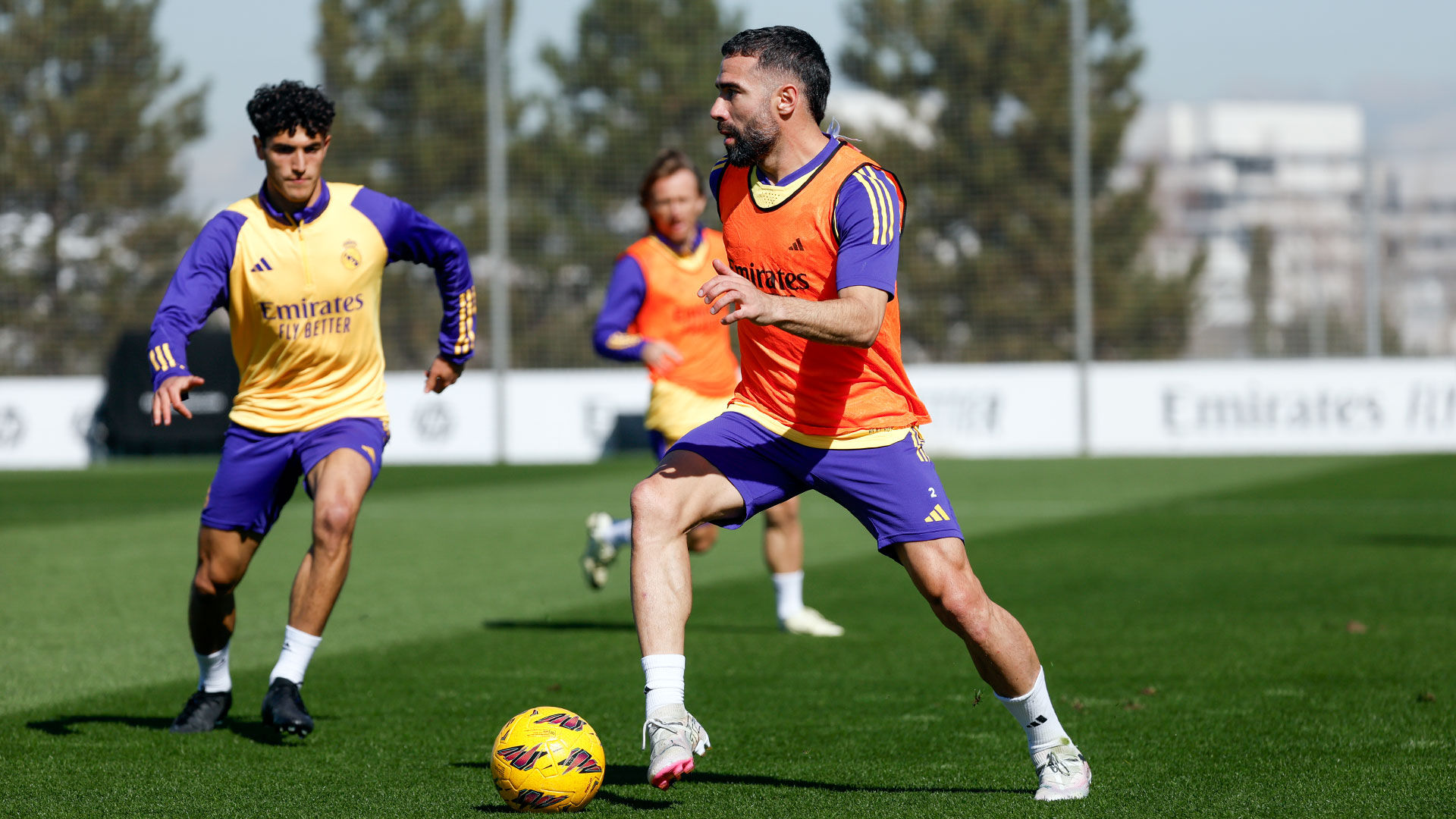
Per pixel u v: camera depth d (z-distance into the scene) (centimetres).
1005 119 9712
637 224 10781
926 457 1404
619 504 5222
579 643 2420
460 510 5016
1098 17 10625
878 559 3650
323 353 1717
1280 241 8388
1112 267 9212
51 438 7544
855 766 1530
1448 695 1872
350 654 2314
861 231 1304
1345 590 2912
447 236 1794
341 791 1422
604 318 2602
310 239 1695
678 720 1301
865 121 10238
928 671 2127
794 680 2056
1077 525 4322
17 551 3775
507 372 7525
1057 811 1313
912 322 9544
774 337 1387
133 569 3406
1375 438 7219
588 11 11088
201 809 1346
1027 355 9369
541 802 1314
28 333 9062
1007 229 9556
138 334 7569
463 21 10938
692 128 11156
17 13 9069
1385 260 8094
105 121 9231
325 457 1708
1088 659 2181
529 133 10812
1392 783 1413
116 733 1716
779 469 1414
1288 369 7269
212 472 6750
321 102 1661
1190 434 7325
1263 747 1583
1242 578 3128
